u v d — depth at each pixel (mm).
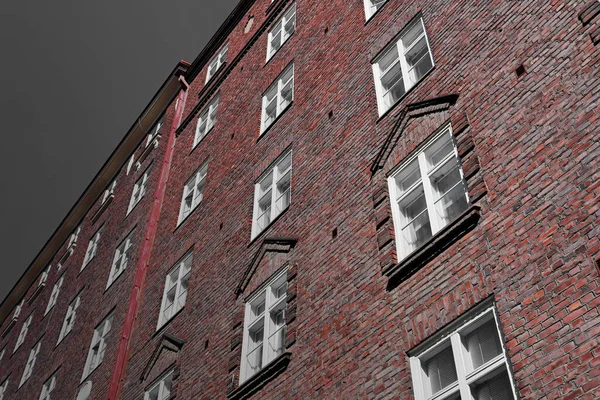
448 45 13234
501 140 10445
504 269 9109
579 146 9125
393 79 15031
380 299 11062
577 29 10336
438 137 12008
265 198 17438
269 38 24094
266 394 12359
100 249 30094
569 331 7820
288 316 13047
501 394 8414
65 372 24812
